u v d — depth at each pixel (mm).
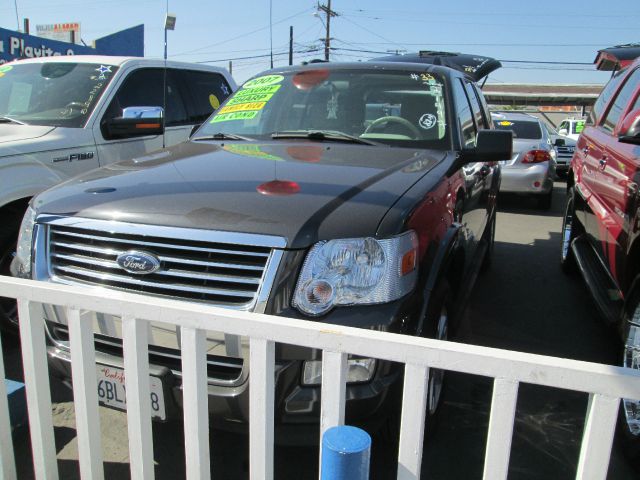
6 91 4781
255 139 3439
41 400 1883
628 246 2883
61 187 2604
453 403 3029
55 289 1744
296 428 1987
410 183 2508
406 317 2082
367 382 1991
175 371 2088
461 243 2867
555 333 4027
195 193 2289
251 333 1530
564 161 14281
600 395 1264
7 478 2027
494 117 10086
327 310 1984
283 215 2074
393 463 2461
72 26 19375
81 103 4461
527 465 2527
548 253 6395
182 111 5398
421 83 3613
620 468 2535
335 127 3473
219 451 2590
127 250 2156
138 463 1788
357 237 2041
